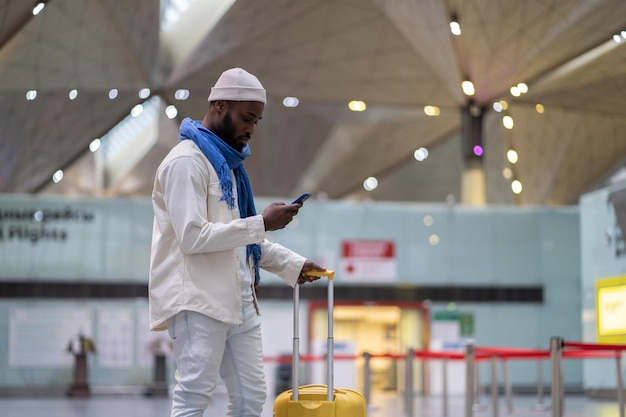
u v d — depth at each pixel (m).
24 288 31.77
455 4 30.05
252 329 5.62
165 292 5.27
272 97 40.09
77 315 31.77
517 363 32.34
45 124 38.91
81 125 40.59
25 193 45.75
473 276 33.28
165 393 30.55
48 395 31.03
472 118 37.88
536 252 33.53
